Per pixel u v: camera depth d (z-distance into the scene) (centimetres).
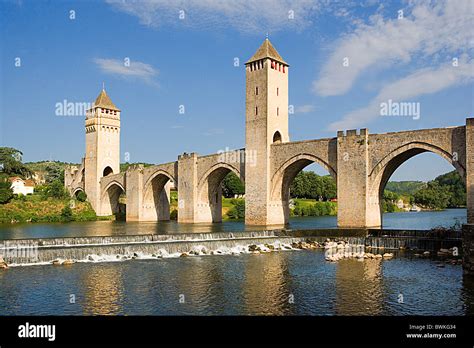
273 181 8156
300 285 3472
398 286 3434
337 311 2823
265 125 8219
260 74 8381
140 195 11494
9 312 2792
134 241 5381
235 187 16388
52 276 3728
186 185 9919
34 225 9956
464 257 3856
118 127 13738
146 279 3650
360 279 3678
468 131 5669
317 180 17738
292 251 5238
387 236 5675
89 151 13612
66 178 15538
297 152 7762
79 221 11894
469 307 2900
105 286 3412
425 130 6169
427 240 5150
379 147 6656
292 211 14075
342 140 7031
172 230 7569
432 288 3362
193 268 4116
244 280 3638
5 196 12088
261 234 6069
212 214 9938
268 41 8500
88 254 4556
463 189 19725
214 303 2988
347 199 6925
